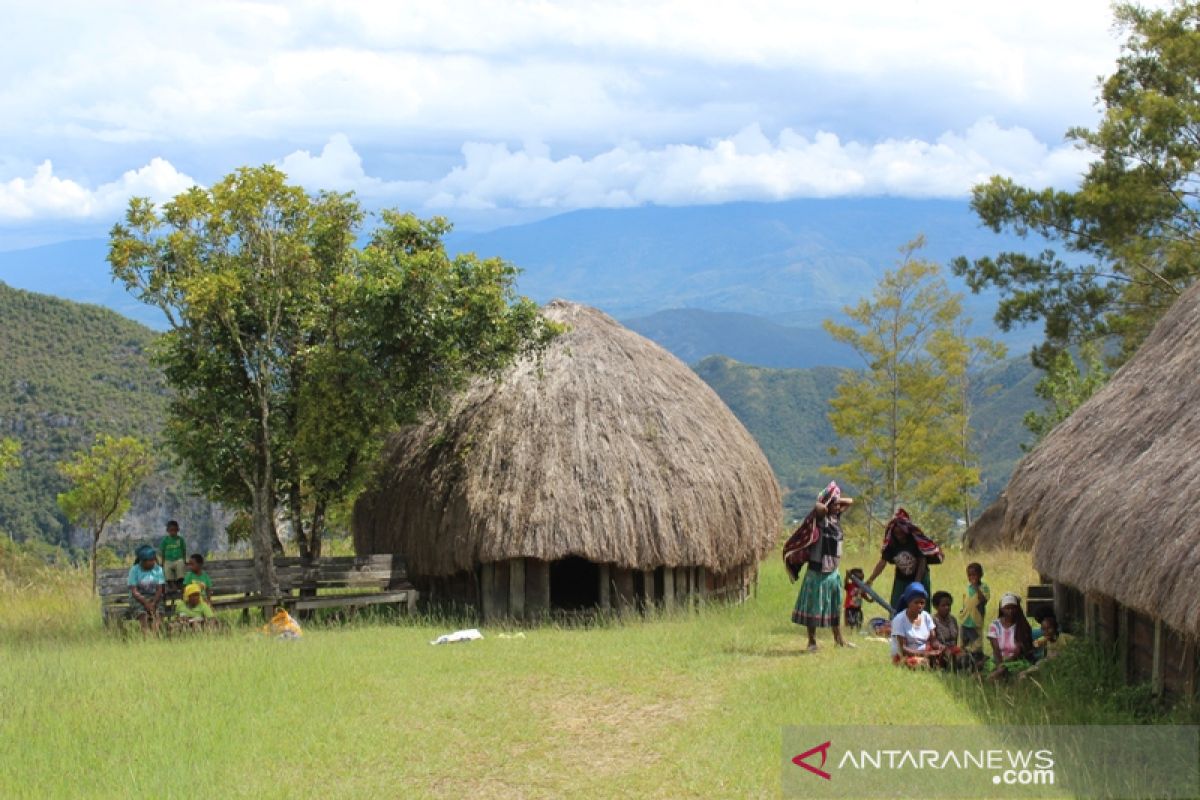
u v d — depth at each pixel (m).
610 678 11.22
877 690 10.36
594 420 17.09
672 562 16.39
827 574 12.36
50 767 8.15
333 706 9.98
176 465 16.69
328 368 15.71
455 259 16.41
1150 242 27.19
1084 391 28.17
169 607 15.68
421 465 17.72
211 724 9.30
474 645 13.44
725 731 9.16
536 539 15.92
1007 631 11.28
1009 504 12.25
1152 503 9.20
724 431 18.83
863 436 38.75
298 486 17.53
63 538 46.62
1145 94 26.84
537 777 8.21
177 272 15.95
